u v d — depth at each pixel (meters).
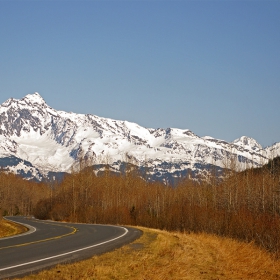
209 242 29.11
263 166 62.53
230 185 58.34
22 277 13.75
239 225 39.44
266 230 33.47
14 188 150.88
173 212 60.34
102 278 14.24
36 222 67.12
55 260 17.89
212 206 60.03
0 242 26.09
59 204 96.31
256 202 51.53
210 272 16.89
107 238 30.09
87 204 95.50
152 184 113.69
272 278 17.72
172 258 19.33
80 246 24.00
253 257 22.11
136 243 26.48
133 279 14.35
